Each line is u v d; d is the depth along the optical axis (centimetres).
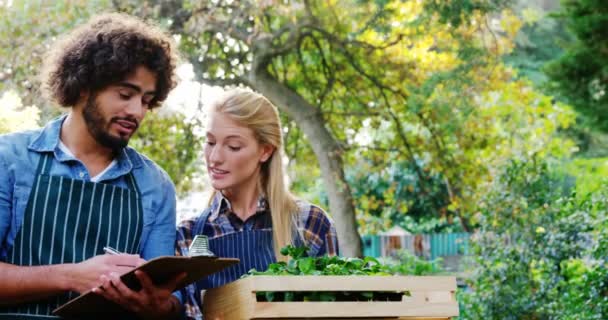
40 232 267
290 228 320
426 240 1622
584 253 775
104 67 266
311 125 1076
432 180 1783
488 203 855
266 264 315
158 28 293
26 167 270
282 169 325
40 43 905
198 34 1021
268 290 244
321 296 250
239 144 312
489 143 1151
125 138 274
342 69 1127
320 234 326
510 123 1285
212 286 311
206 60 1043
